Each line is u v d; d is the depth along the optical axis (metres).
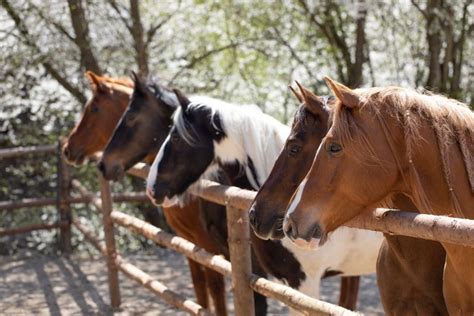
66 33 8.91
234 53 9.62
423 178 2.24
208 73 9.78
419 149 2.23
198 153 3.81
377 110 2.25
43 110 9.17
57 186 7.71
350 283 4.55
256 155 3.72
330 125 2.49
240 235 3.33
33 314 5.67
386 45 9.45
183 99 3.88
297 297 2.92
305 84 9.77
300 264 3.62
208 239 4.32
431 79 8.78
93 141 5.60
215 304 4.36
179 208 4.38
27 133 9.07
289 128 3.89
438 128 2.24
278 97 9.93
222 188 3.44
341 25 9.34
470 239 1.96
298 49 9.80
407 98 2.27
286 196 2.83
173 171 3.84
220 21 9.76
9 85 9.01
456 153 2.26
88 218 8.62
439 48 8.80
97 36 9.23
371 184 2.23
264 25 9.48
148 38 9.21
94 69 8.88
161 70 9.57
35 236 8.41
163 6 9.53
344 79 9.62
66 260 7.50
